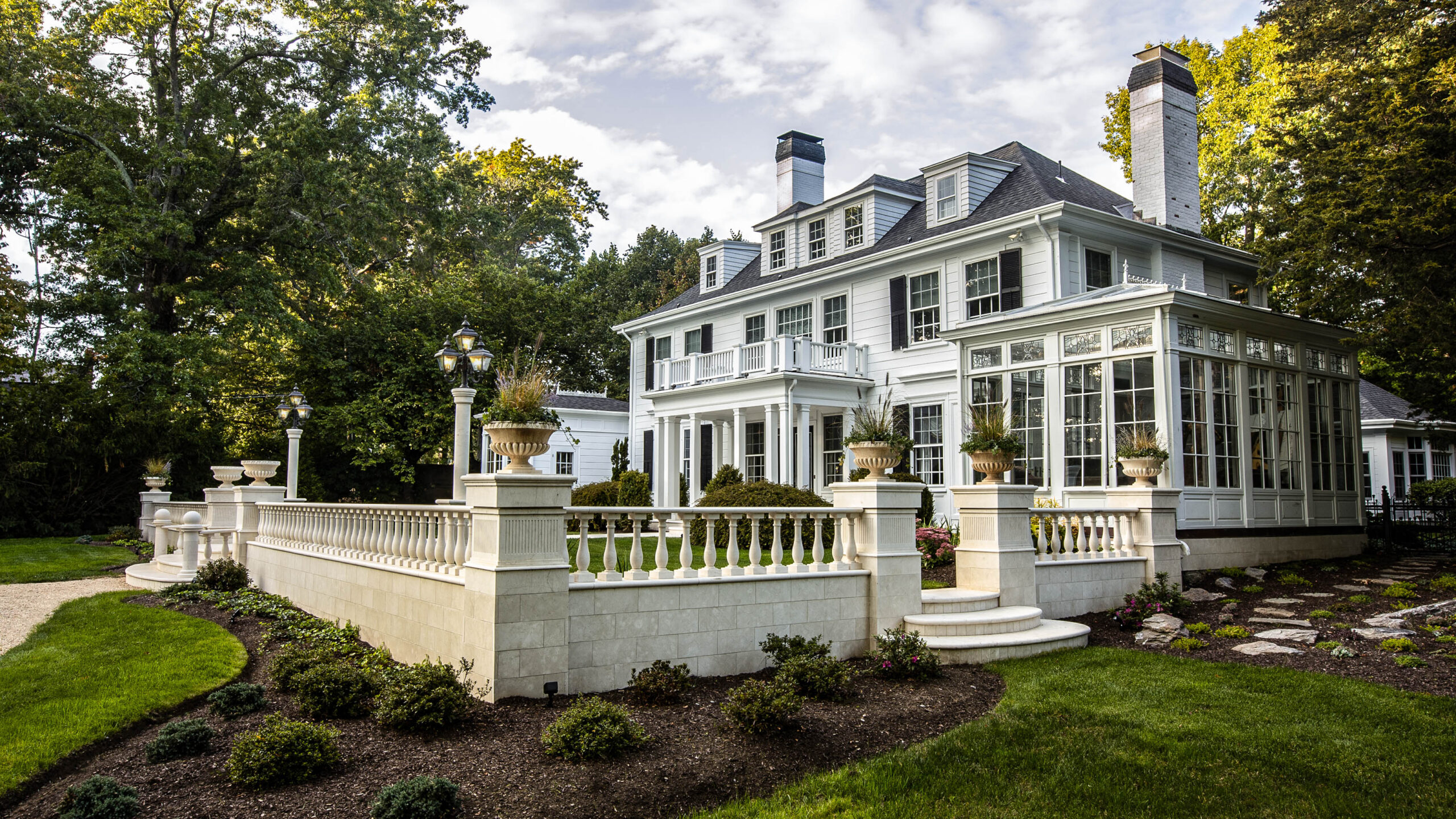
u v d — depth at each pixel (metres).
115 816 4.76
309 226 24.11
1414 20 14.65
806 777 5.59
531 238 44.28
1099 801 5.22
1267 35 28.45
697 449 21.44
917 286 19.17
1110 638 9.59
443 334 27.70
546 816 4.88
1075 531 13.19
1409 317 11.84
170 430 23.91
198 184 23.70
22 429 22.34
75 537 22.89
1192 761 5.72
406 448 25.94
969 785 5.45
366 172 24.56
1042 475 14.27
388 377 26.56
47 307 23.28
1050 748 5.99
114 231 21.84
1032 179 18.47
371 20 25.55
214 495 15.10
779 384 18.83
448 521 7.66
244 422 28.12
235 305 23.44
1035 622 9.31
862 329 20.50
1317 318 14.88
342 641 9.02
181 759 5.75
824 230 22.50
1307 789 5.29
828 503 16.41
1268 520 13.74
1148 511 11.23
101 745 6.20
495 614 6.54
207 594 12.58
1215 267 18.94
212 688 7.54
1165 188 17.83
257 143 25.09
